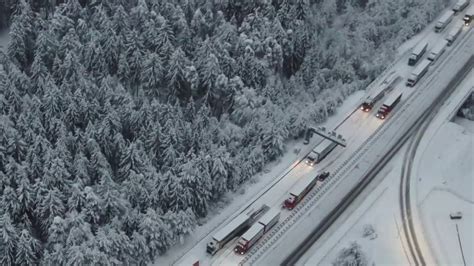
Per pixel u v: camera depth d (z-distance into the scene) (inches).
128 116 3826.3
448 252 3676.2
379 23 5428.2
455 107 4800.7
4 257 3070.9
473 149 4488.2
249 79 4471.0
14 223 3245.6
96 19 4426.7
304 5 4960.6
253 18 4724.4
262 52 4584.2
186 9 4709.6
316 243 3656.5
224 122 4101.9
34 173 3383.4
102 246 3070.9
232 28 4571.9
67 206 3297.2
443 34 5497.1
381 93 4694.9
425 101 4820.4
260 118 4124.0
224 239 3491.6
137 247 3218.5
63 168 3348.9
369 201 3964.1
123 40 4293.8
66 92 3833.7
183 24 4485.7
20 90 3944.4
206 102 4264.3
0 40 4655.5
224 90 4254.4
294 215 3809.1
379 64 4977.9
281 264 3513.8
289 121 4249.5
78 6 4446.4
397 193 4047.7
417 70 4936.0
